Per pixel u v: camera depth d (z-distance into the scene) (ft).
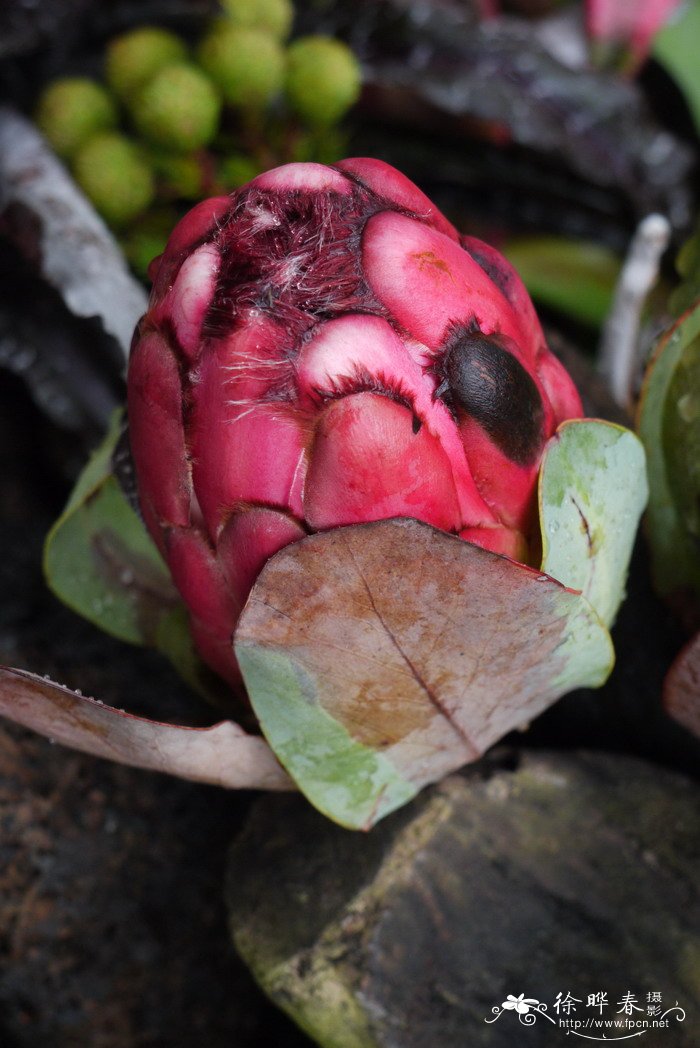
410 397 1.06
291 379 1.03
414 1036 1.23
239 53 1.49
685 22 1.68
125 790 1.36
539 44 1.68
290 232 1.06
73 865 1.34
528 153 1.64
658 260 1.54
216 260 1.07
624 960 1.24
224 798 1.37
